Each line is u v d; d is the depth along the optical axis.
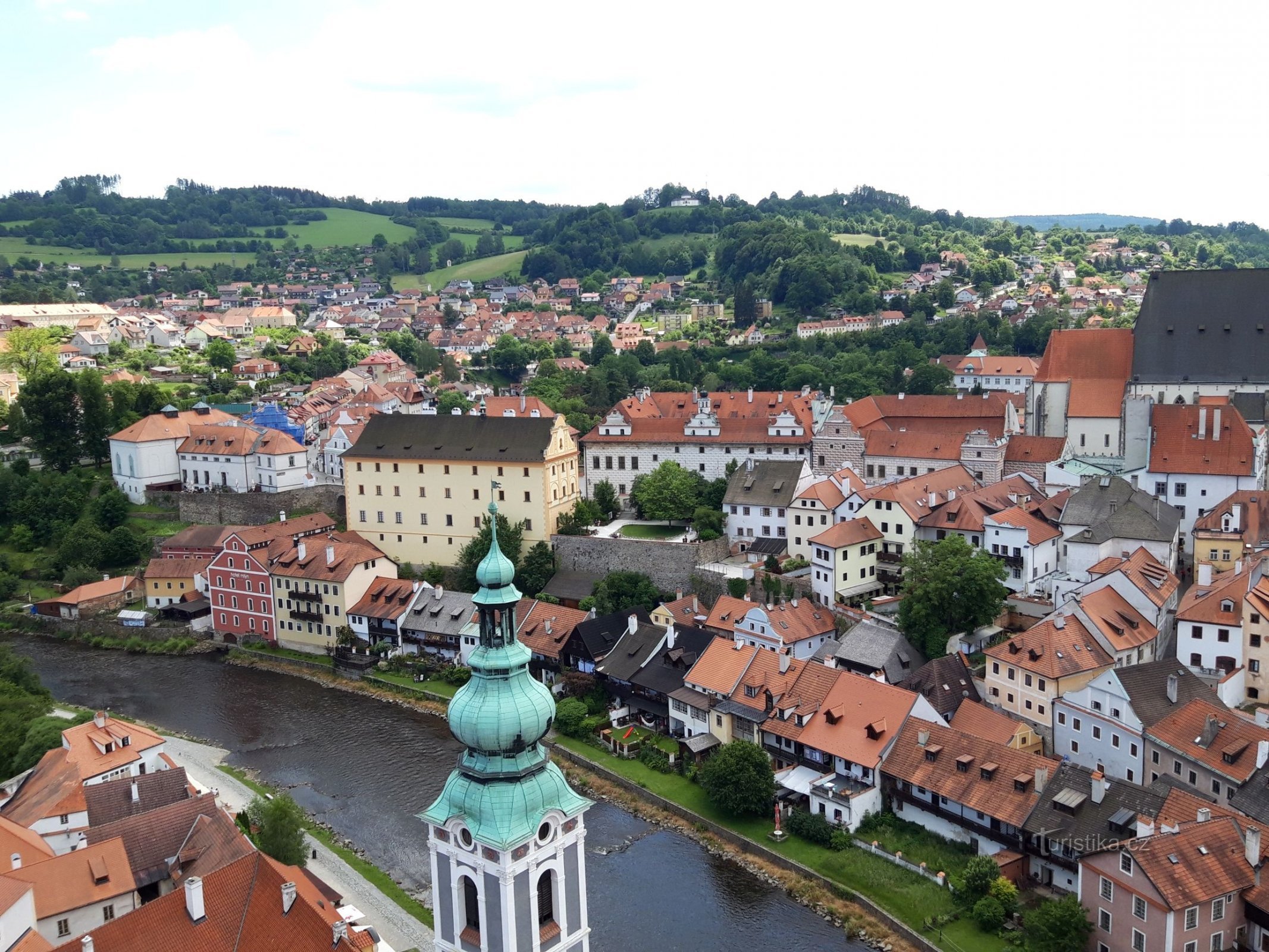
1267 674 127.31
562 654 163.25
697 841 122.75
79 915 92.06
